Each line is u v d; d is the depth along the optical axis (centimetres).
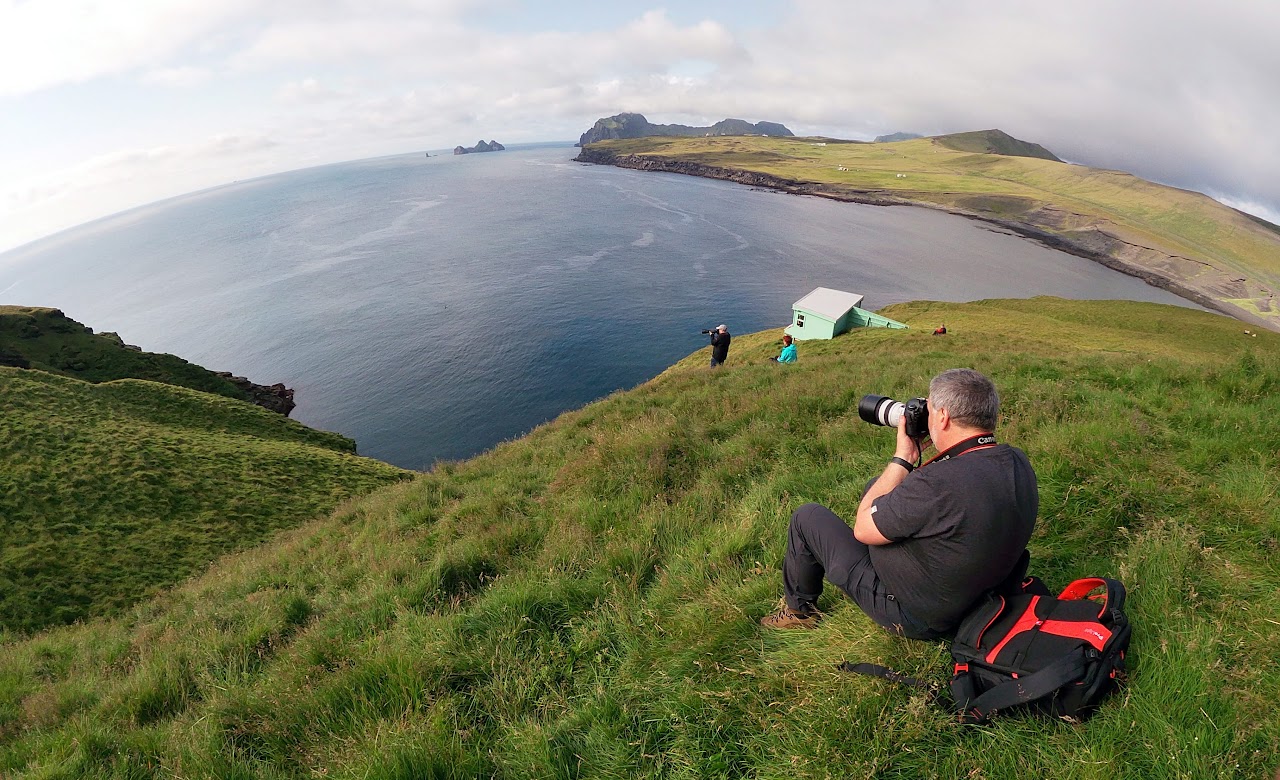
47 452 3903
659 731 329
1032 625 259
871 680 302
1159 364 1016
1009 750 255
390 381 11644
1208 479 473
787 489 602
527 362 12100
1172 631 289
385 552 869
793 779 270
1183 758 233
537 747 330
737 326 13512
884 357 1798
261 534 3428
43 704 657
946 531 255
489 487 1109
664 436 900
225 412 6038
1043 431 616
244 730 423
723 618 392
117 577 2905
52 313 8700
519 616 460
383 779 315
